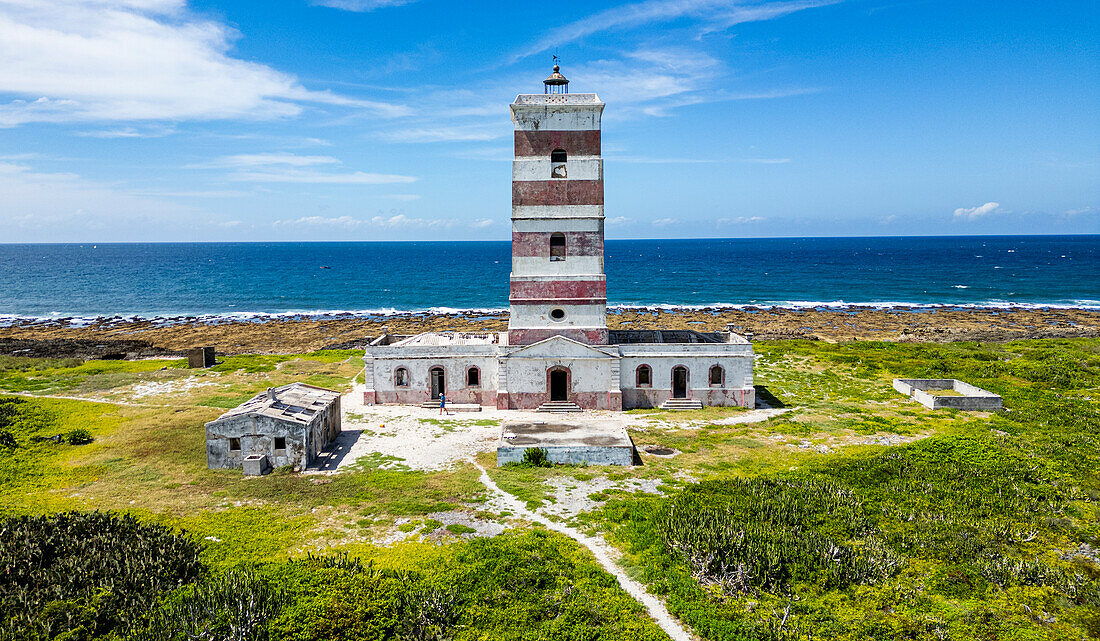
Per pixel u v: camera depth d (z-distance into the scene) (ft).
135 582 70.49
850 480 106.01
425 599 68.64
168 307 430.20
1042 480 106.83
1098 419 139.23
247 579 71.36
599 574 75.61
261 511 93.86
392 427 139.54
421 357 156.04
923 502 96.89
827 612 68.33
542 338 152.87
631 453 116.06
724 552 77.71
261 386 178.40
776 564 75.41
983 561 78.23
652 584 73.72
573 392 152.87
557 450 115.75
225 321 362.53
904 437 132.57
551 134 147.33
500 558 78.13
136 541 78.79
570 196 148.77
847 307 409.28
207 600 67.36
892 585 73.46
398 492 101.09
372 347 156.46
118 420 141.90
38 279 634.84
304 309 422.82
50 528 81.76
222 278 637.30
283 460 112.78
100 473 109.60
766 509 90.84
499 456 115.75
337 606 67.26
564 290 151.53
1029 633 64.69
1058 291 474.08
